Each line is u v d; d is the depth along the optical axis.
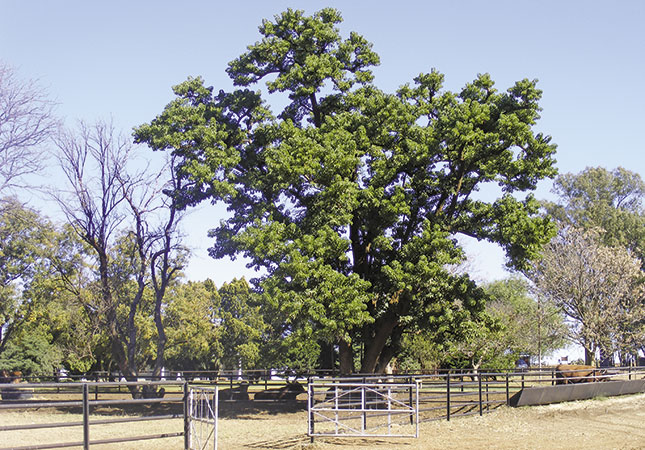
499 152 28.50
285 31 31.14
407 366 45.16
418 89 31.56
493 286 53.53
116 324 32.50
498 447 15.50
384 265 28.98
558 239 50.94
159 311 32.12
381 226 29.05
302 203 29.45
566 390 25.81
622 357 56.12
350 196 26.84
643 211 70.19
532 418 21.39
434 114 31.28
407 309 28.91
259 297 28.73
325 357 46.78
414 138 28.95
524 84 29.02
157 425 20.42
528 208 29.44
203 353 66.06
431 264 26.52
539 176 28.69
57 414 23.83
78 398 30.20
